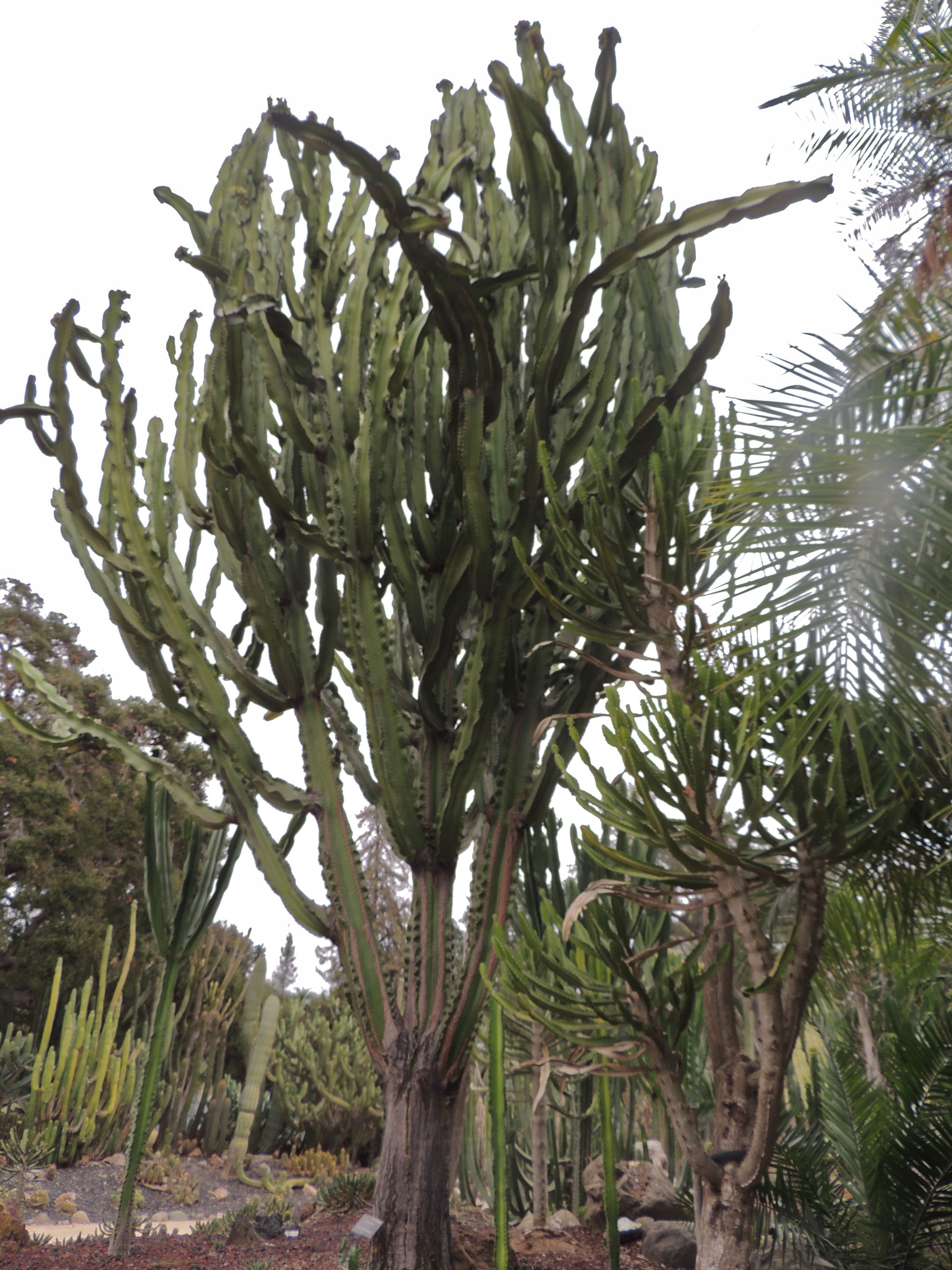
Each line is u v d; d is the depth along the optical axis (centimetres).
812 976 301
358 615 458
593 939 283
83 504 484
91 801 1631
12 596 1784
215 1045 1237
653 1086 529
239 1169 1012
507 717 505
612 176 477
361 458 445
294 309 491
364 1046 1266
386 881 1282
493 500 462
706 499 310
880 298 351
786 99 520
